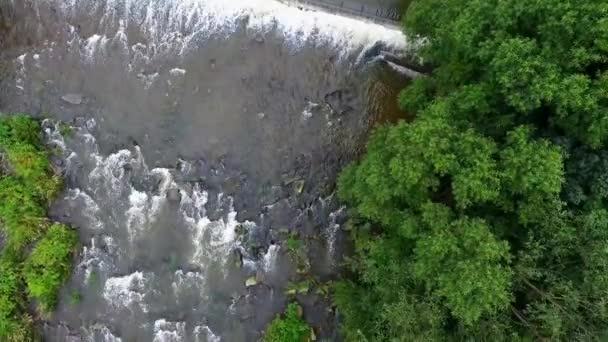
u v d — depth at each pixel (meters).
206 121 23.22
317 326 22.97
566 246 15.40
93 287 23.06
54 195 22.83
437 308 15.97
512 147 15.06
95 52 23.19
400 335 16.45
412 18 18.73
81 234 23.14
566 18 14.05
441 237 14.80
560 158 14.35
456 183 14.89
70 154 23.06
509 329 15.95
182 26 23.16
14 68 23.22
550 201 15.37
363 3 23.14
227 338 23.12
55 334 22.84
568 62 14.44
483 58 15.66
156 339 23.08
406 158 15.30
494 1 15.65
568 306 15.28
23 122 22.39
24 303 22.27
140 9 23.02
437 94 18.61
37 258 21.97
